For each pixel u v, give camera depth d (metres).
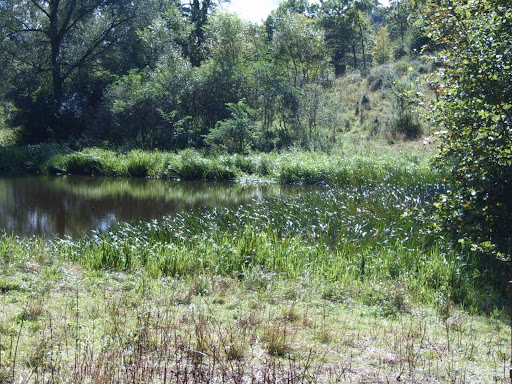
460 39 8.61
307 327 5.26
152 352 4.21
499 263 7.83
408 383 3.90
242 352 4.32
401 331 5.35
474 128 7.87
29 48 31.59
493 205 7.93
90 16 32.19
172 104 28.22
